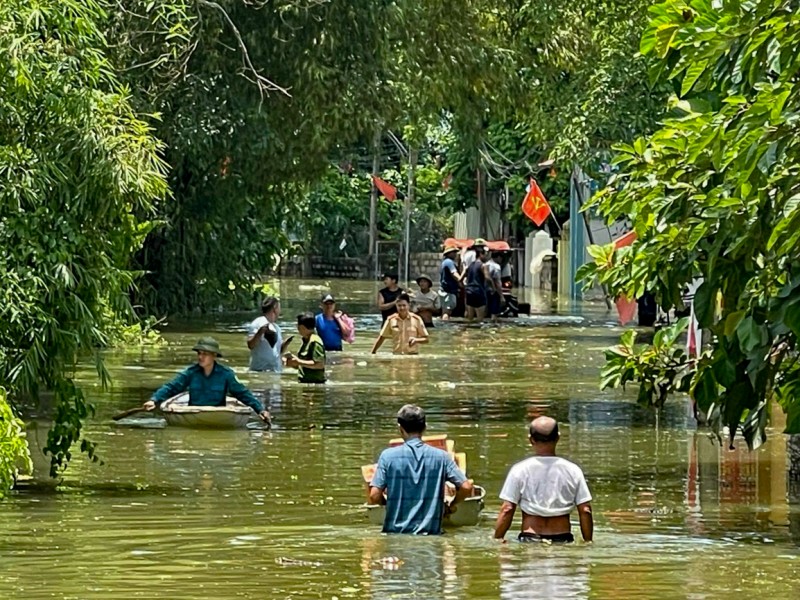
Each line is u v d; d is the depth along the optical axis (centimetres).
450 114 5656
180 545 1672
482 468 2330
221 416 2694
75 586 1434
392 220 10519
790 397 1617
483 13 5069
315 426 2770
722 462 2400
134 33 4056
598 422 2877
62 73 2133
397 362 4056
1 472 1988
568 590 1426
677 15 1466
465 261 6838
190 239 5325
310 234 10062
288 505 1970
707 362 1703
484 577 1492
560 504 1744
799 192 1300
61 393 2152
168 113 4366
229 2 4306
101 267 2166
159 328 4906
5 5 2106
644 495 2097
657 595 1402
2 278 2062
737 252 1461
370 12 4366
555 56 5088
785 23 1238
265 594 1402
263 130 4406
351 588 1434
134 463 2319
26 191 2073
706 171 1541
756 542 1738
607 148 4962
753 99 1413
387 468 1805
